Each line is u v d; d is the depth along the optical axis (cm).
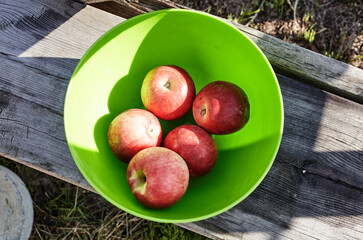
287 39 82
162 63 57
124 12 61
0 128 56
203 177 53
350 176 55
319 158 55
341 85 57
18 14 58
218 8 82
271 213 54
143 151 48
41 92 56
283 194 54
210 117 51
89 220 78
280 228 54
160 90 52
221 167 53
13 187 70
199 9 82
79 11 58
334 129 56
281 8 82
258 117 51
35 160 55
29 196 74
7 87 57
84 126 49
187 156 50
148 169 46
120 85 55
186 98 54
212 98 51
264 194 54
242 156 51
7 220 68
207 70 57
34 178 80
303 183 55
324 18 82
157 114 54
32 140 55
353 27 82
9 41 58
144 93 54
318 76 57
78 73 47
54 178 79
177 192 46
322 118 56
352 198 54
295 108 57
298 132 56
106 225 77
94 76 50
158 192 46
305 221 54
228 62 54
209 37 52
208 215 42
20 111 56
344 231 53
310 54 58
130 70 55
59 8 58
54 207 79
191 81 55
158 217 42
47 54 57
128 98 56
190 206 48
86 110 50
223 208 43
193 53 56
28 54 57
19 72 57
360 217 54
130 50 53
